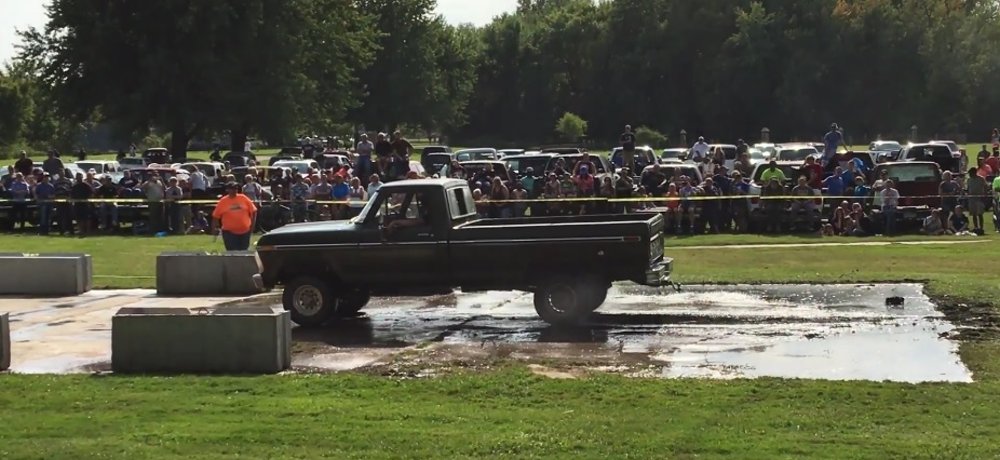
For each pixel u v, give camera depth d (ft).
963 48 358.64
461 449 33.09
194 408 39.09
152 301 71.72
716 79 376.27
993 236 105.09
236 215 83.76
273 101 245.45
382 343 54.90
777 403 38.81
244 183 127.03
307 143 260.42
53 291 75.92
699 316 60.85
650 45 405.39
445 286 60.03
